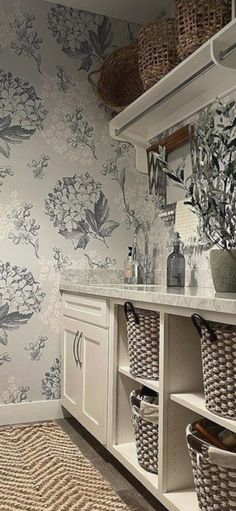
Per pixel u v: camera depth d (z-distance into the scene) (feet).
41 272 9.00
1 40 8.85
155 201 9.07
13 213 8.82
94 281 9.32
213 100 7.31
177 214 8.03
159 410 5.39
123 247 9.63
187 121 8.14
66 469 6.79
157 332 5.82
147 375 5.91
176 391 5.38
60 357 9.07
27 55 9.03
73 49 9.39
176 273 7.42
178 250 7.55
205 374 4.69
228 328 4.44
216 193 5.89
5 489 6.16
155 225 9.06
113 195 9.59
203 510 4.68
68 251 9.20
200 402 4.97
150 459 5.77
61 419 9.04
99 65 9.59
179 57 7.13
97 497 5.99
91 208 9.41
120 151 9.67
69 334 8.54
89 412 7.41
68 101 9.30
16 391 8.78
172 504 5.05
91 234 9.39
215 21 6.52
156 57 7.70
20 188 8.88
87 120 9.44
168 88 7.38
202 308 4.57
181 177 6.75
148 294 5.58
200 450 4.59
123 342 6.68
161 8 9.35
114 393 6.61
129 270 9.00
